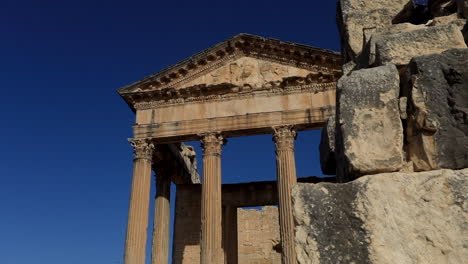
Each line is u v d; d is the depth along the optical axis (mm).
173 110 33562
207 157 31312
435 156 2865
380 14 4691
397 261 2424
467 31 3498
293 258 26703
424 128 2930
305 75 32406
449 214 2514
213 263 28125
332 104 30938
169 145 38719
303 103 31438
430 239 2467
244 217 39844
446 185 2590
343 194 2656
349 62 4473
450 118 2914
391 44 3393
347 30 4707
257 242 38906
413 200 2582
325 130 5859
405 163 2965
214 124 32219
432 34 3361
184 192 38906
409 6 5188
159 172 37594
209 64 34344
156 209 36406
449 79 2994
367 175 2750
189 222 37750
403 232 2496
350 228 2551
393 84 3066
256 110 31969
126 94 34219
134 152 33000
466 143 2850
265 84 32375
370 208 2564
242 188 37438
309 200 2688
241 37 33875
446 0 5008
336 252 2516
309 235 2604
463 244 2430
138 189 31422
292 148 30406
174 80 34562
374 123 2990
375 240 2475
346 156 2953
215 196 30094
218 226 29359
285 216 27938
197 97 33406
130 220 30453
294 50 32625
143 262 29844
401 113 3092
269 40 33094
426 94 2975
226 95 32969
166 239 35875
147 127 33312
